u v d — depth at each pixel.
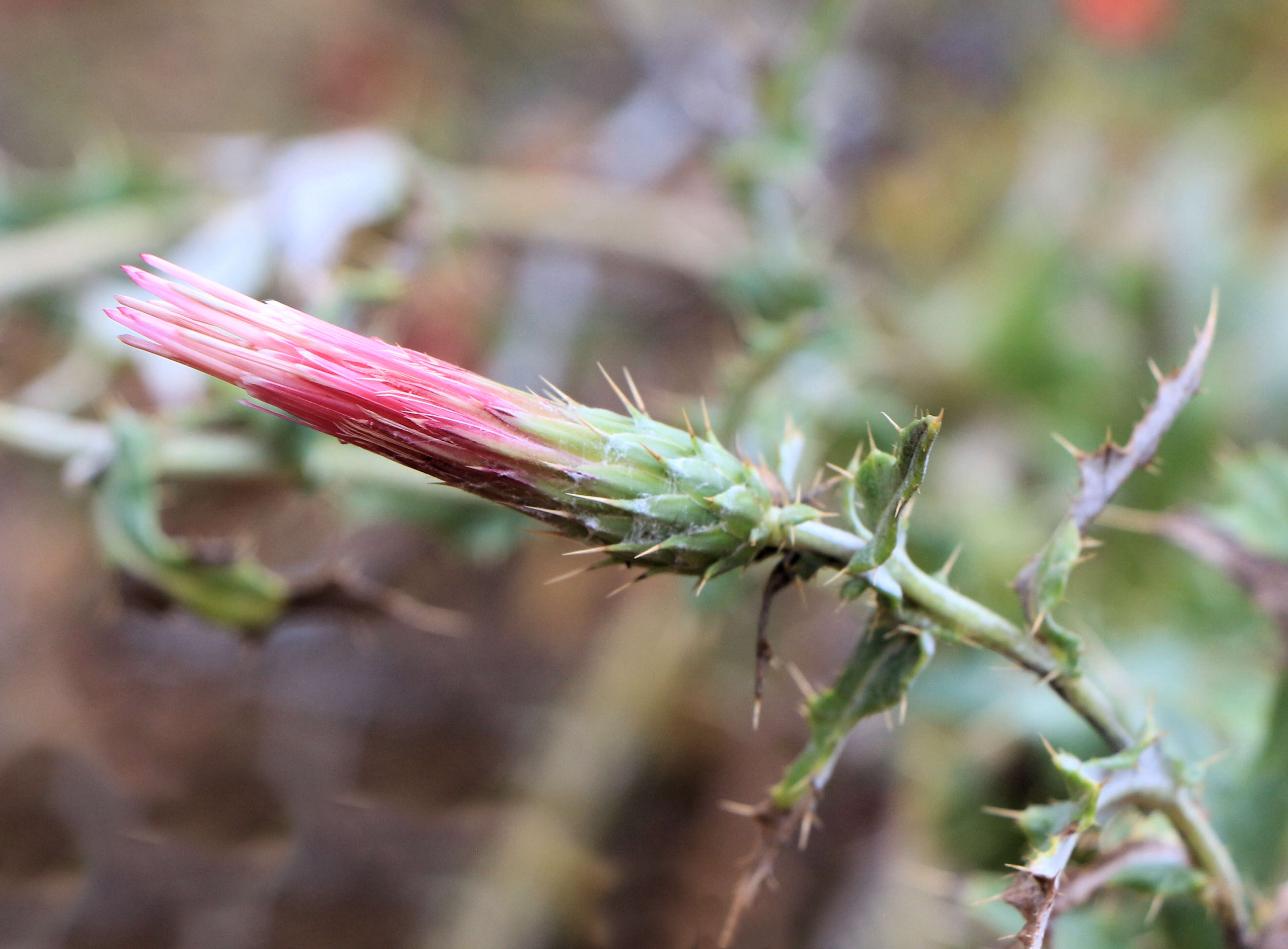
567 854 0.34
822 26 0.35
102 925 0.33
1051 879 0.19
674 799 0.36
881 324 0.42
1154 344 0.41
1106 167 0.46
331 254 0.33
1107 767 0.20
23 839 0.34
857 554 0.20
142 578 0.27
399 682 0.40
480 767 0.37
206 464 0.28
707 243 0.44
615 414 0.20
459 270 0.40
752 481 0.20
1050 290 0.41
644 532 0.20
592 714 0.37
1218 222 0.42
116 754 0.37
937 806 0.33
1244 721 0.28
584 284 0.46
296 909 0.33
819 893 0.33
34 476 0.44
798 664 0.39
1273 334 0.40
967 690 0.32
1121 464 0.21
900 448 0.20
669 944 0.32
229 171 0.39
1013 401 0.40
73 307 0.37
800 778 0.21
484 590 0.42
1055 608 0.21
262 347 0.19
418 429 0.19
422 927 0.33
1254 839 0.25
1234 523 0.26
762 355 0.30
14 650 0.41
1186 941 0.25
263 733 0.38
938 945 0.30
